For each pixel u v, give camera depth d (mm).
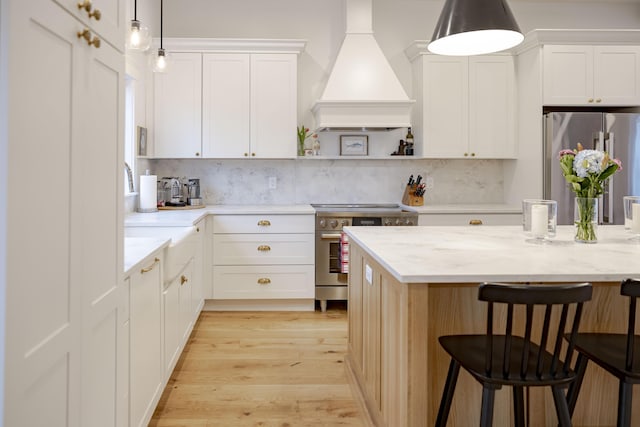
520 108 4566
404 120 4355
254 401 2553
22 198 979
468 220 4332
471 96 4555
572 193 4141
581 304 1479
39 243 1055
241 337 3551
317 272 4219
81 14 1260
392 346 1863
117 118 1567
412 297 1625
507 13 2186
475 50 2504
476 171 4969
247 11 4719
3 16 911
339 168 4855
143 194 3904
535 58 4289
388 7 4852
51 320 1118
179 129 4336
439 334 2000
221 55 4340
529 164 4395
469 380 2018
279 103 4387
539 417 1974
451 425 2018
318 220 4199
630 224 2422
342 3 4766
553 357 1511
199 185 4539
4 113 916
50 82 1099
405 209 4453
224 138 4359
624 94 4297
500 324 2000
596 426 2066
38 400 1061
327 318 4055
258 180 4797
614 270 1693
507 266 1753
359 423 2336
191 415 2398
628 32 4199
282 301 4285
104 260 1471
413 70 4828
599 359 1643
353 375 2691
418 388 1627
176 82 4320
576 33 4207
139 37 2594
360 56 4484
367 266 2346
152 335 2148
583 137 4121
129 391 1787
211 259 4141
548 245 2275
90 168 1348
